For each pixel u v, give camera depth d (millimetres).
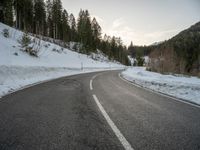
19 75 15109
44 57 41438
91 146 3334
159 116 5324
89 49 81062
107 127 4359
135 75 22484
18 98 7957
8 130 4129
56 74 24125
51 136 3793
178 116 5332
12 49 33125
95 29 93875
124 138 3697
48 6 83438
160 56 29719
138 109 6176
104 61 84750
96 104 6926
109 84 13797
